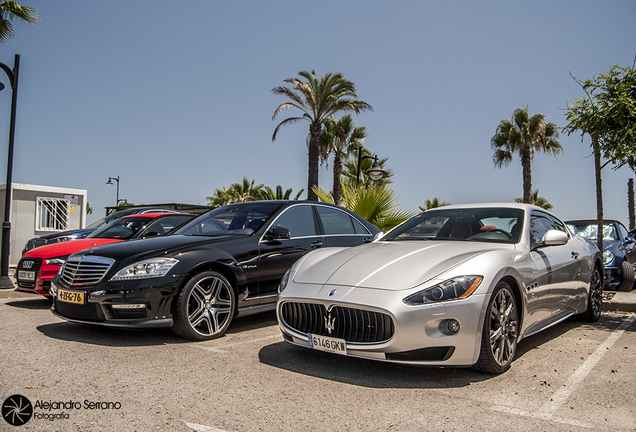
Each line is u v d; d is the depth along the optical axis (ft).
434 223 15.08
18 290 20.85
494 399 9.37
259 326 16.39
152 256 13.79
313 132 68.90
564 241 13.05
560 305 14.43
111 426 7.98
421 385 10.17
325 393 9.65
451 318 9.89
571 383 10.37
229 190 144.56
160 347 13.23
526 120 82.43
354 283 10.77
